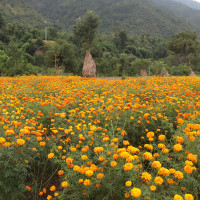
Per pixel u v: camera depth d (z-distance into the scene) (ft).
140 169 8.42
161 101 17.58
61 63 138.41
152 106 16.93
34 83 38.19
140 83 37.52
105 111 15.67
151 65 151.33
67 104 17.79
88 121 14.52
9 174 9.00
